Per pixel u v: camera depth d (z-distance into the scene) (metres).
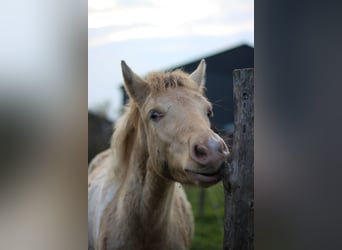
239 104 1.46
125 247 1.40
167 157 1.20
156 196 1.32
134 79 1.33
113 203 1.49
